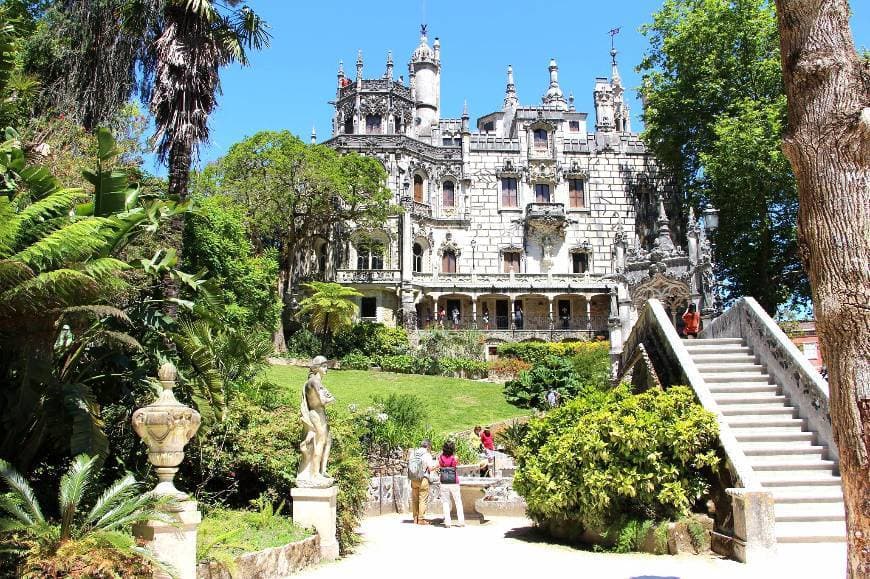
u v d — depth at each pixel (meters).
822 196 7.29
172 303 15.02
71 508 8.32
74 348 12.57
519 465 15.83
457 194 62.84
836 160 7.23
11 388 11.75
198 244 37.16
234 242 39.25
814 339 29.52
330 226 55.06
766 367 17.88
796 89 7.64
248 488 14.97
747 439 14.99
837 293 7.07
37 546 7.97
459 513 17.39
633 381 21.73
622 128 83.94
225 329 15.15
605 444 13.02
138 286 15.90
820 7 7.54
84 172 12.25
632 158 64.69
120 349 13.09
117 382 13.43
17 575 7.97
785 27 7.77
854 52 7.52
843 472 6.95
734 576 10.40
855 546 6.72
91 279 10.33
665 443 12.88
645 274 41.47
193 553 9.05
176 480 13.81
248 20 18.83
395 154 60.72
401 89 63.97
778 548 11.80
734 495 11.81
